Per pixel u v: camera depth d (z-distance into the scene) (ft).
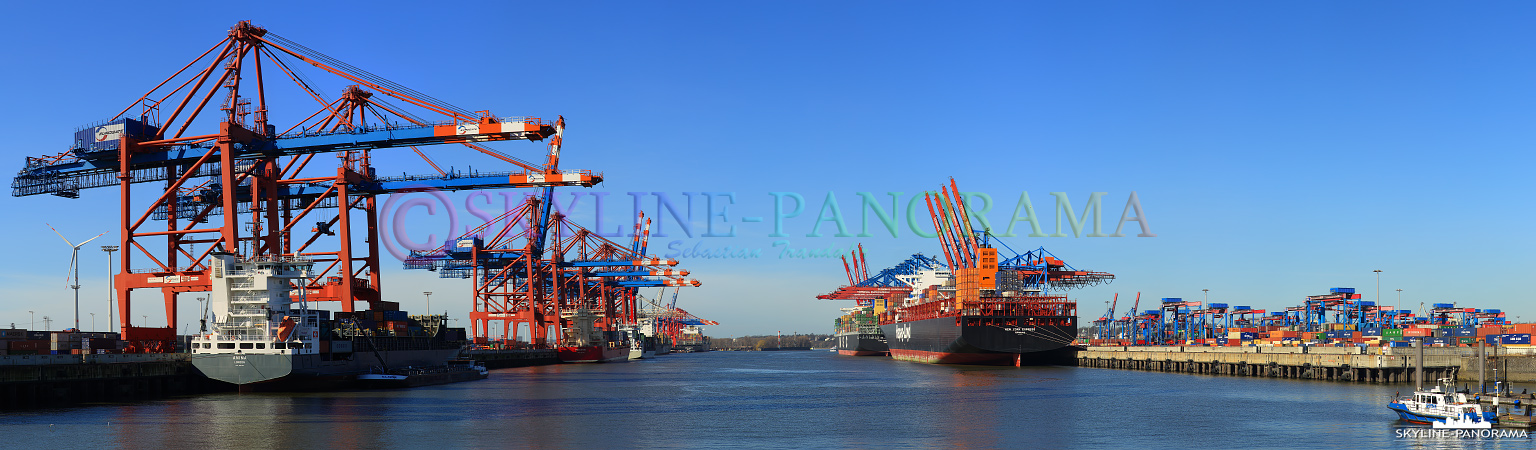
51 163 338.34
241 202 383.65
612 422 247.91
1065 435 225.15
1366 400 296.30
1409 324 547.08
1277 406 280.92
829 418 258.78
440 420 247.09
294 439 212.64
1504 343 411.95
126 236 320.70
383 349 372.99
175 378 308.19
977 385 378.94
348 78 343.26
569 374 493.36
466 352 549.95
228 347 307.78
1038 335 545.85
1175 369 480.64
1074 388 356.38
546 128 321.32
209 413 255.29
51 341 283.79
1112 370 492.13
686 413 270.46
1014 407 285.02
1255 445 209.46
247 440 210.79
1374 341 479.00
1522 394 259.19
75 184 341.82
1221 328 646.33
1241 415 259.39
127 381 291.38
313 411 262.06
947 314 579.07
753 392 350.02
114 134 322.14
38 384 265.13
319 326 323.78
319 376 319.68
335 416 252.01
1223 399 303.89
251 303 306.14
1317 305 569.64
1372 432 225.15
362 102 379.76
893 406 290.76
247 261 309.83
